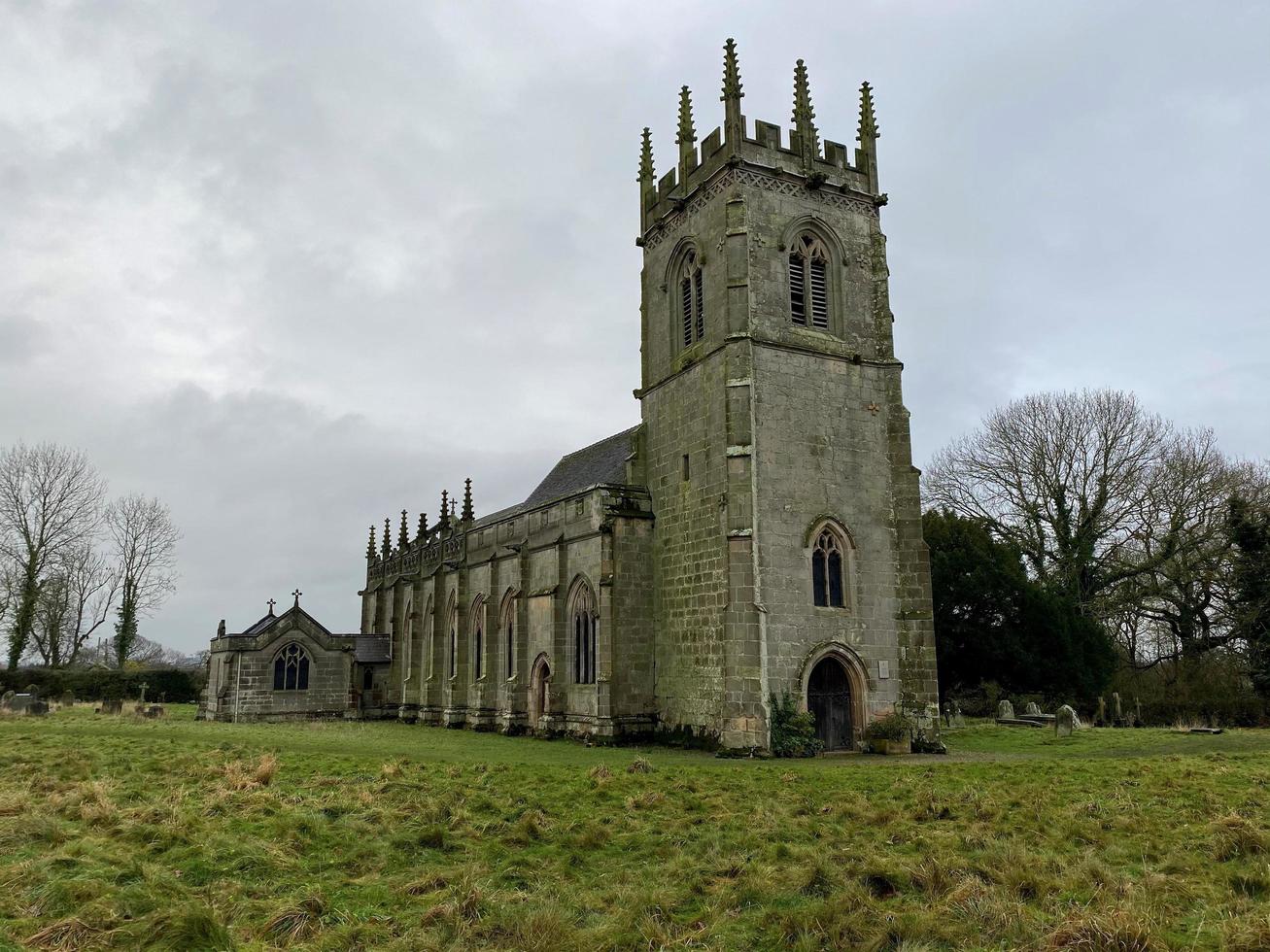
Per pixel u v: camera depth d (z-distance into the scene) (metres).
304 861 16.44
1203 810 19.98
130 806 20.66
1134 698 59.53
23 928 12.03
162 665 104.44
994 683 60.91
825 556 41.12
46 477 85.62
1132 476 66.75
